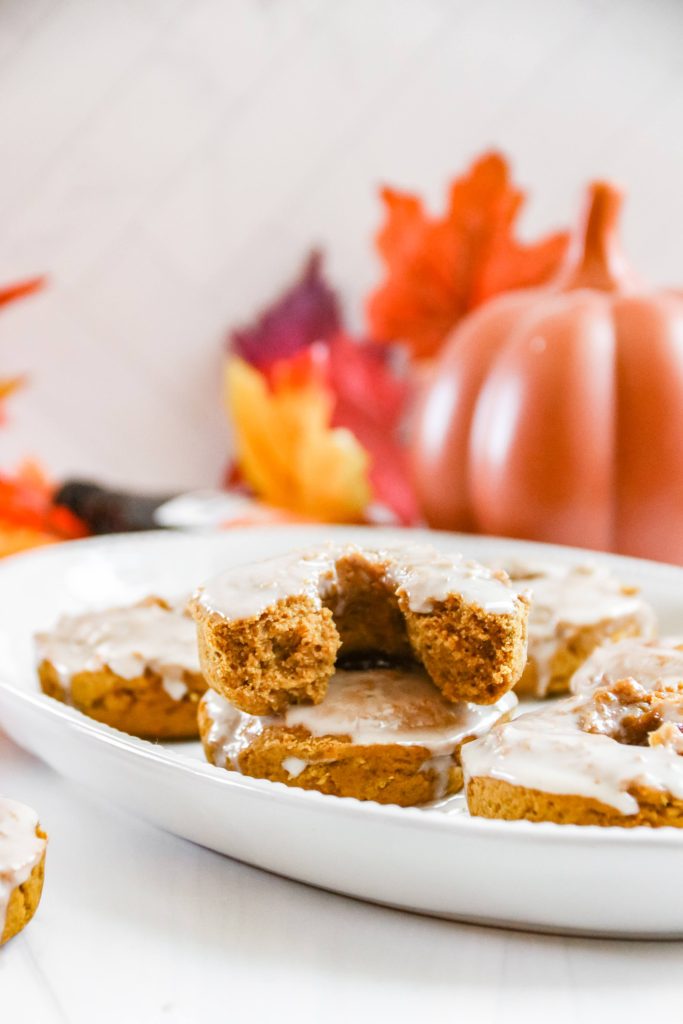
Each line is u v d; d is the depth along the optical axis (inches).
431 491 28.9
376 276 34.9
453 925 19.4
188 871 20.2
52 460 34.9
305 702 21.2
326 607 21.4
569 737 20.1
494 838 18.6
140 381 34.9
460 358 28.6
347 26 33.8
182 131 34.2
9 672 23.7
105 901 19.6
